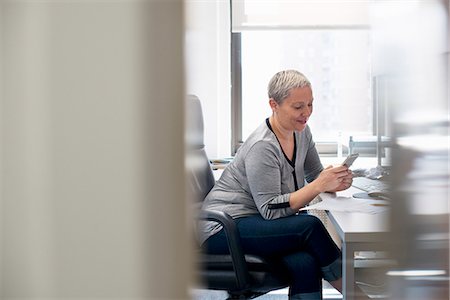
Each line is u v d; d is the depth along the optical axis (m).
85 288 0.30
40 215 0.30
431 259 0.46
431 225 0.46
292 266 1.54
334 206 1.43
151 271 0.31
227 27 2.78
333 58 2.79
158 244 0.31
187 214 0.31
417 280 0.46
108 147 0.30
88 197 0.30
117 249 0.30
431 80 0.46
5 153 0.30
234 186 1.69
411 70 0.47
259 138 1.66
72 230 0.30
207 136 2.76
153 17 0.30
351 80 2.77
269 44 2.86
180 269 0.31
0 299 0.30
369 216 1.29
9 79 0.30
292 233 1.55
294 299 1.54
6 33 0.29
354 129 2.77
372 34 0.50
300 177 1.73
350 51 2.77
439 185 0.46
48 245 0.30
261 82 2.88
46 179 0.30
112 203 0.30
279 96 1.65
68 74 0.30
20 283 0.30
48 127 0.30
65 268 0.30
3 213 0.30
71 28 0.30
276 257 1.57
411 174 0.47
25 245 0.30
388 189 0.47
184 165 0.31
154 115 0.30
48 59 0.30
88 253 0.30
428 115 0.47
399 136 0.47
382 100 0.50
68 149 0.30
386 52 0.48
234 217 1.64
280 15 2.79
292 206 1.57
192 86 0.32
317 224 1.56
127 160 0.30
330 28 2.77
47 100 0.30
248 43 2.86
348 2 2.75
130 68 0.30
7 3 0.29
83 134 0.30
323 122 2.82
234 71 2.87
